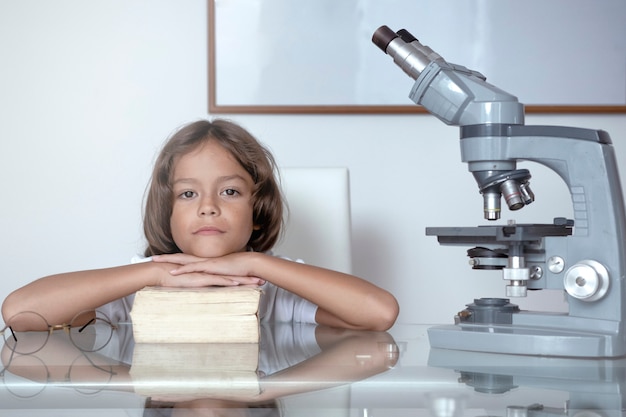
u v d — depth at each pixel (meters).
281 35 2.38
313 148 2.43
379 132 2.44
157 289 1.33
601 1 2.42
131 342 1.30
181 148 1.64
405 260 2.46
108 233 2.42
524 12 2.41
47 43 2.41
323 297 1.53
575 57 2.42
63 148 2.41
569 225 1.36
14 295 1.52
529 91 2.42
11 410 0.98
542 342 1.23
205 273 1.53
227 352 1.22
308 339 1.35
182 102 2.42
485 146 1.37
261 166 1.71
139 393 1.01
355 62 2.39
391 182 2.45
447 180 2.46
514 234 1.32
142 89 2.42
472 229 1.35
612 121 2.46
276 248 2.00
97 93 2.41
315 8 2.38
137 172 2.42
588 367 1.15
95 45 2.41
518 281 1.34
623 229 1.31
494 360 1.18
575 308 1.31
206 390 1.02
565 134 1.34
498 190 1.40
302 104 2.39
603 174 1.32
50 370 1.10
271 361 1.15
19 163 2.40
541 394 1.03
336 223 2.02
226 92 2.38
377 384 1.05
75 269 2.41
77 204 2.41
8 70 2.40
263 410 0.97
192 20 2.42
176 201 1.63
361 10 2.38
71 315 1.51
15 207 2.41
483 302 1.36
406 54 1.42
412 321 2.46
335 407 0.99
